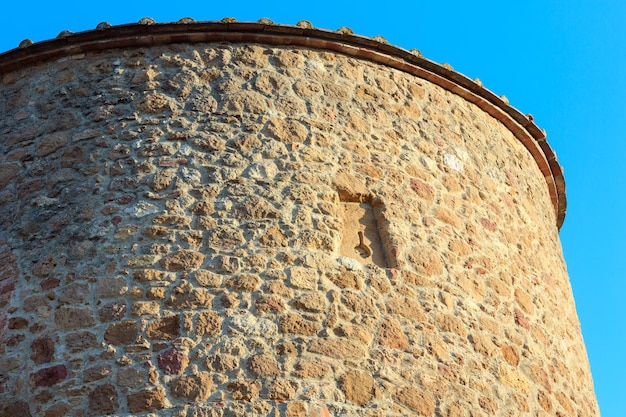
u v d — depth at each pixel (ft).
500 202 30.12
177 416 21.97
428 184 28.14
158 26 28.37
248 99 27.50
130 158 26.37
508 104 31.99
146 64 28.37
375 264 25.80
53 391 22.74
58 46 28.99
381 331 24.34
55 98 28.32
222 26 28.50
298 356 23.15
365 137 27.99
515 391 25.93
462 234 27.91
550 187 35.32
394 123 28.84
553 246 32.65
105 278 24.26
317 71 28.78
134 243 24.79
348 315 24.23
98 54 28.94
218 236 24.79
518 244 29.89
